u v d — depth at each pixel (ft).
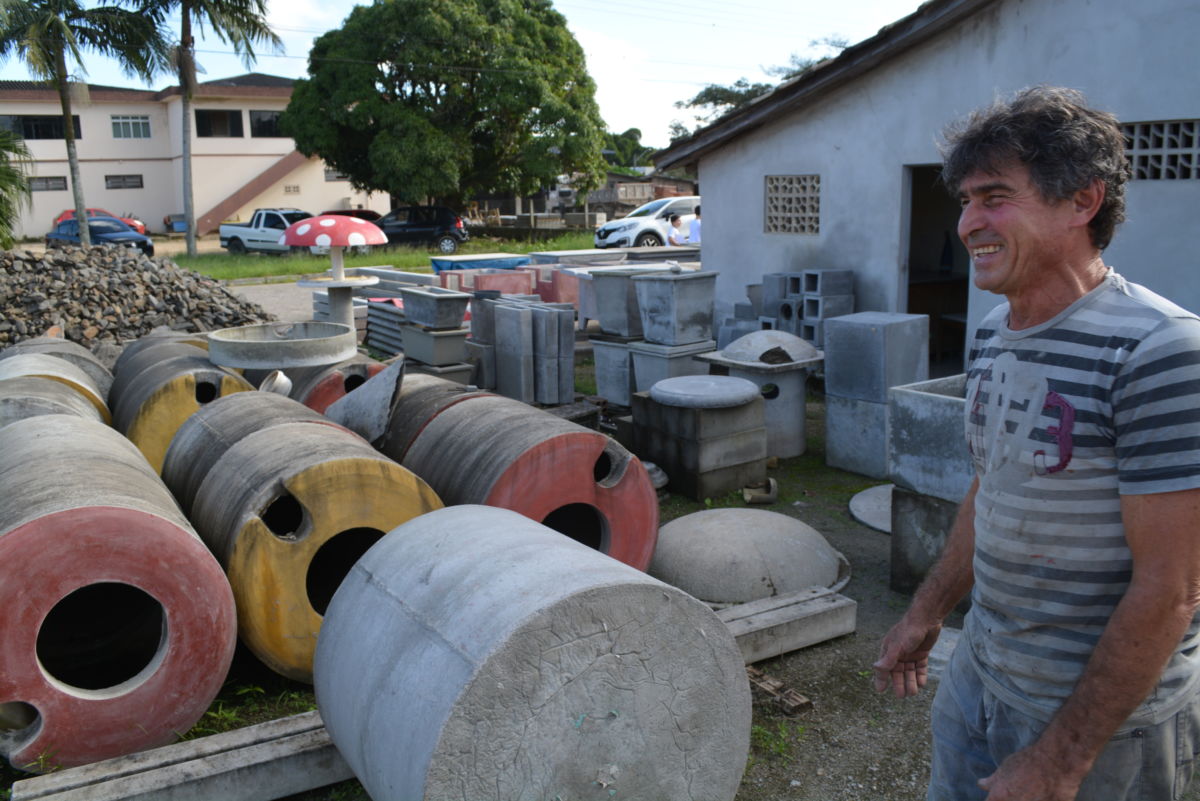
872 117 31.22
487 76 101.19
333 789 12.02
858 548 19.94
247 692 14.49
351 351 22.11
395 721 8.77
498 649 8.30
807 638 15.49
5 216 55.52
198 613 12.17
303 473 13.52
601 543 16.60
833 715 13.75
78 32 83.35
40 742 11.55
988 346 7.38
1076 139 6.30
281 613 13.71
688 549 17.60
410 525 11.11
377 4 99.86
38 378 21.12
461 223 102.27
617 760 8.99
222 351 20.83
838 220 32.86
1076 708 6.31
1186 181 24.32
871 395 24.07
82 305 40.34
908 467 17.07
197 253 102.12
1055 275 6.65
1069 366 6.48
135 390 21.53
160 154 137.90
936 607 8.44
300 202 140.67
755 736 13.20
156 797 11.00
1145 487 6.02
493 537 10.16
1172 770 6.89
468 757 8.30
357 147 105.91
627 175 167.02
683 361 28.30
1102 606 6.56
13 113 128.57
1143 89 24.75
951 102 28.89
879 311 31.94
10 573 11.14
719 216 37.35
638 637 8.94
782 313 33.27
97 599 16.07
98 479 12.73
